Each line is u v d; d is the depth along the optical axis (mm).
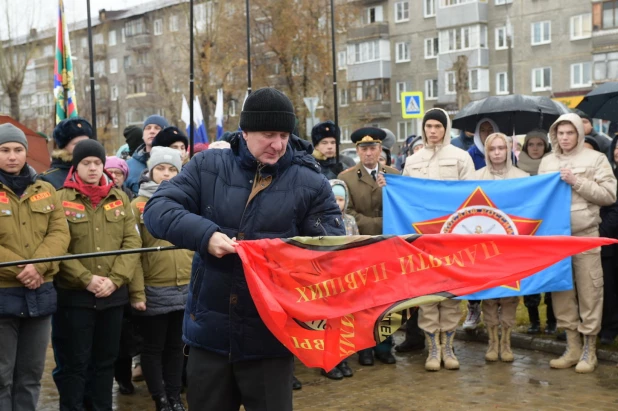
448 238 3711
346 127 46219
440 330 7379
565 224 7191
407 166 7852
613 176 7172
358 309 3668
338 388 6871
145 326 6035
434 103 50250
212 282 3568
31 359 5297
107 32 58438
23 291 5172
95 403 5820
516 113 10258
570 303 7234
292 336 3602
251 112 3518
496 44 46500
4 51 40812
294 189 3672
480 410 6074
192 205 3662
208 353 3627
